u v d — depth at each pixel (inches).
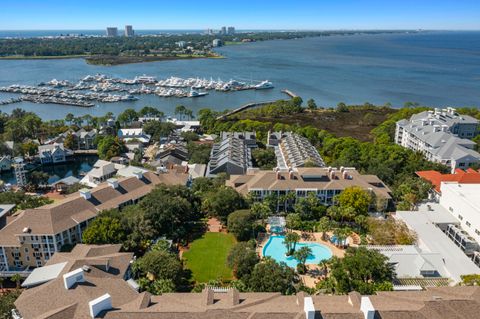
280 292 3110.2
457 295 2866.6
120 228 4013.3
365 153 6565.0
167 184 5334.6
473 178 5383.9
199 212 5002.5
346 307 2694.4
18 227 3969.0
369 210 5054.1
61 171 7436.0
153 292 3216.0
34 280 3068.4
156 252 3659.0
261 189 5049.2
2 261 3907.5
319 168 5506.9
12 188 6151.6
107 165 6451.8
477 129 7844.5
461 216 4471.0
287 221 4645.7
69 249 4013.3
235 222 4367.6
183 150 7696.9
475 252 3988.7
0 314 2903.5
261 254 4131.4
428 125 7588.6
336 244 4296.3
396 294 2918.3
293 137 7721.5
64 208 4234.7
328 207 4913.9
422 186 5265.8
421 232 4244.6
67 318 2618.1
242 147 7253.9
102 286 2987.2
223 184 5526.6
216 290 3275.1
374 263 3326.8
